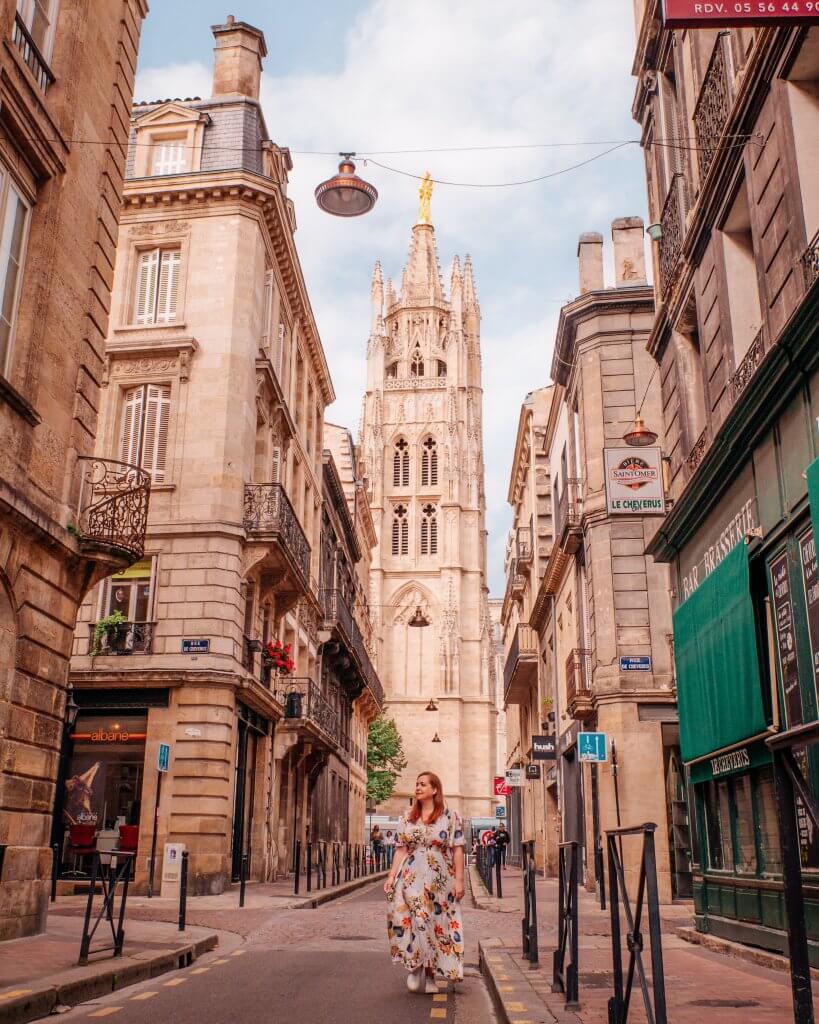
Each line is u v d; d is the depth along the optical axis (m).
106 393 26.89
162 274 28.16
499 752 122.44
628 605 24.91
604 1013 7.14
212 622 24.80
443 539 99.88
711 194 14.09
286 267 31.73
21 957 9.85
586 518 26.22
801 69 11.29
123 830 22.92
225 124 29.33
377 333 108.19
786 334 10.13
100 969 9.25
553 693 34.41
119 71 15.69
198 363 26.84
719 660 13.02
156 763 22.92
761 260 12.37
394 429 105.62
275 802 30.72
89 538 13.55
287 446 32.69
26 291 12.89
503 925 16.97
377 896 26.78
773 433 11.34
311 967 10.99
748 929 11.80
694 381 17.23
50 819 12.80
